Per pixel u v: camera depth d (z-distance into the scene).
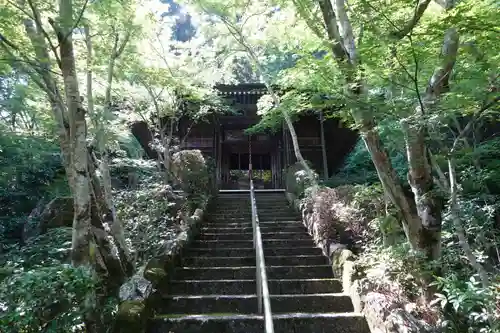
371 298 3.78
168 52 8.36
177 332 3.76
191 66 8.66
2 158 8.85
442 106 3.30
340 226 5.90
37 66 3.68
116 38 5.30
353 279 4.43
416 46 3.37
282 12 7.41
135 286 4.01
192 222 6.74
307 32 6.93
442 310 3.80
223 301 4.27
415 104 3.82
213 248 6.16
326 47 4.24
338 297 4.34
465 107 3.63
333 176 13.53
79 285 2.89
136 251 5.83
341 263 4.83
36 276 2.72
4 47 3.75
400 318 3.41
